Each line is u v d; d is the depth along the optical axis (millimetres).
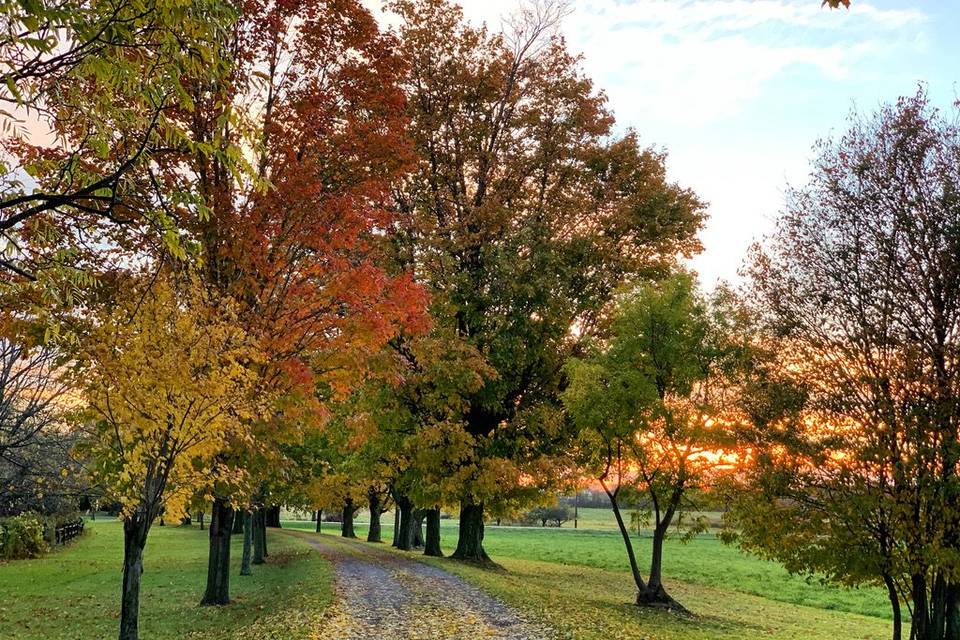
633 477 20469
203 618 15836
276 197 13266
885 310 12258
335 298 14055
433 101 26781
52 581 24312
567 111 26953
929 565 11586
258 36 14250
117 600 19562
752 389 13711
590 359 21594
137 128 5930
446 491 24250
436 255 24234
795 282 13422
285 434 13328
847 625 21969
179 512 10188
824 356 13000
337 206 13852
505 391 25234
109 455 10336
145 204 6117
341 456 32875
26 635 14445
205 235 12430
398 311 14414
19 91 4875
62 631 14922
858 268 12734
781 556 12914
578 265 24750
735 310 18203
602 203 26047
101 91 5855
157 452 9828
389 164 15289
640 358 19453
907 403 11961
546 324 24984
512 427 26109
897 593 13242
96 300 10023
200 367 9930
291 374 13250
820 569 12531
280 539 46594
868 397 12375
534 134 27109
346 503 53562
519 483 25922
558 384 25781
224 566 18125
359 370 14453
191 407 9727
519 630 12156
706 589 31469
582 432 19984
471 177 27781
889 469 11922
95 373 9625
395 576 20344
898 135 12672
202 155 11547
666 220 25578
